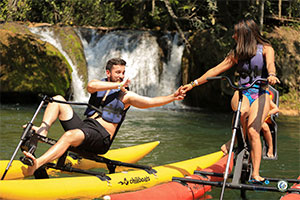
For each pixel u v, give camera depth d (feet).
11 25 43.45
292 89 43.55
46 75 39.70
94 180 10.83
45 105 38.60
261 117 11.75
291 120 35.06
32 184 9.68
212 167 13.38
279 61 43.52
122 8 63.16
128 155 15.62
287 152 19.42
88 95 45.03
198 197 11.14
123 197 9.27
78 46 47.39
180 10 52.85
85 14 56.39
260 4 40.06
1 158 15.21
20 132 21.86
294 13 45.16
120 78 12.21
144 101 12.10
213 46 43.37
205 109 44.60
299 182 11.15
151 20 61.67
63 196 9.93
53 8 50.39
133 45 50.29
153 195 9.81
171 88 48.44
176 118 33.68
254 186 10.21
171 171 13.05
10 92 37.88
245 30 12.07
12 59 38.81
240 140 11.55
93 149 11.59
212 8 41.22
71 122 11.83
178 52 49.62
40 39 44.11
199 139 23.00
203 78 12.21
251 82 12.08
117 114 11.98
